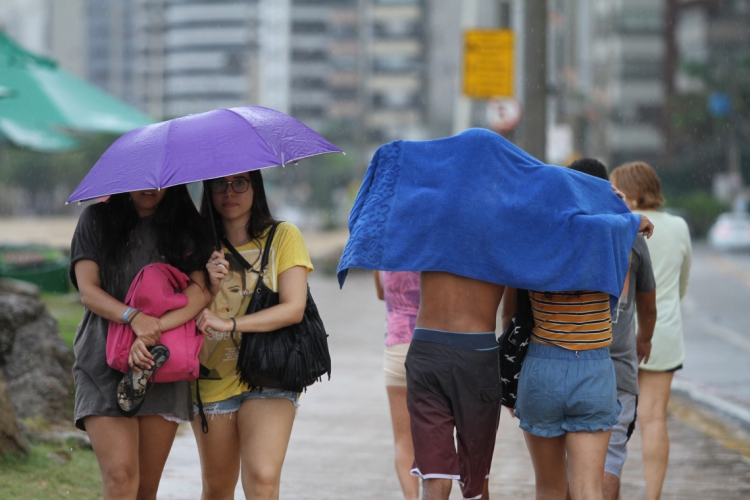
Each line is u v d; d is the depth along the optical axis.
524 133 41.84
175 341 12.61
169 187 13.17
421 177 13.62
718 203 194.38
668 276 17.25
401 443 17.41
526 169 13.57
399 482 18.14
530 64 41.75
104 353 12.88
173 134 12.78
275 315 13.06
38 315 22.42
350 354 39.31
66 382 21.81
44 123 37.12
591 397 13.30
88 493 17.02
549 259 13.09
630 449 23.23
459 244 13.24
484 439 13.57
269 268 13.46
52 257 49.25
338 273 13.57
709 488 19.53
